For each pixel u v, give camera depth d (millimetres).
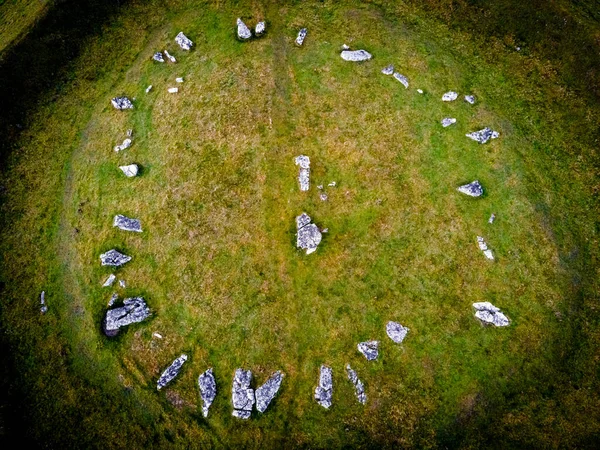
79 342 27250
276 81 34531
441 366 25547
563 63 34875
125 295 28156
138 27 39062
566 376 25250
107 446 24578
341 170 30859
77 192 32188
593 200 30203
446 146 31906
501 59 35812
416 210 29578
